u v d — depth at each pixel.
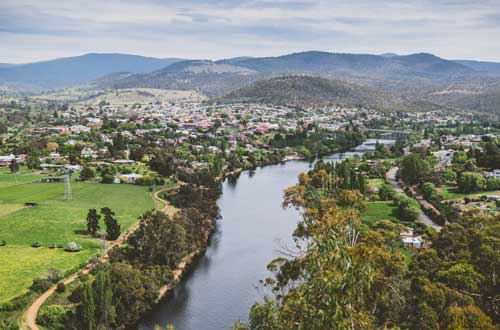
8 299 102.56
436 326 68.69
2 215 170.12
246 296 117.25
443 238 106.06
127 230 157.88
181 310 111.00
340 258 43.72
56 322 96.19
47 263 124.50
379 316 71.12
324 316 40.66
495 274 81.56
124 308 103.50
